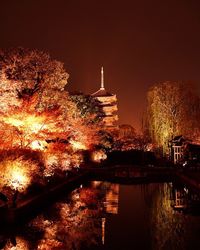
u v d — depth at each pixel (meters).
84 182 44.00
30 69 32.06
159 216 24.34
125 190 38.94
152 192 37.09
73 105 42.78
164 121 56.50
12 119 26.34
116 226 21.56
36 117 27.55
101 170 51.00
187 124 55.50
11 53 31.88
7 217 18.98
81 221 22.69
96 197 32.94
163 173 50.00
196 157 52.28
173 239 18.73
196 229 20.78
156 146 59.44
